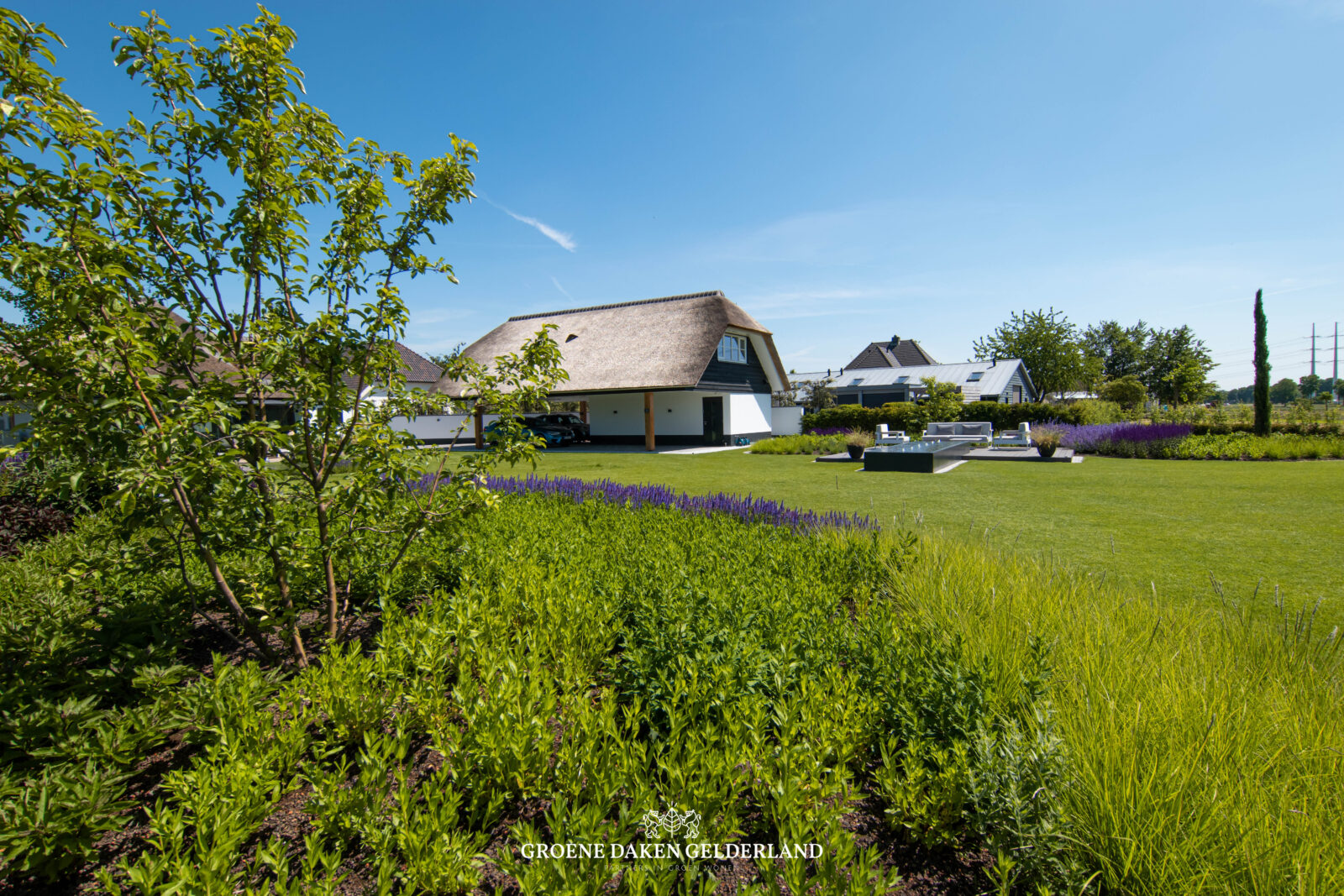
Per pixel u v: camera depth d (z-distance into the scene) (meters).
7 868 1.72
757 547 4.74
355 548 3.38
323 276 3.18
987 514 8.03
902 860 1.90
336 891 1.77
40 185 2.12
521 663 2.75
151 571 2.82
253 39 2.70
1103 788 1.79
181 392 2.54
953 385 27.05
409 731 2.47
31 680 2.43
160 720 2.25
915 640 2.99
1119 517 7.66
